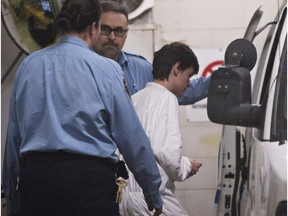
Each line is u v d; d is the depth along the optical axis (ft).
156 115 20.11
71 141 16.90
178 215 20.53
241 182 23.86
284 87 18.04
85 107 17.02
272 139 17.49
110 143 17.33
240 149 24.45
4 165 18.92
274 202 14.85
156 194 18.26
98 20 18.35
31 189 17.07
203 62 33.47
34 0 27.99
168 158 19.47
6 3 28.02
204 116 33.60
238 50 20.47
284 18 20.95
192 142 33.76
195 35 33.42
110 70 17.49
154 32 33.27
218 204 24.21
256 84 25.29
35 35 28.30
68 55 17.56
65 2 18.26
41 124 17.25
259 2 33.19
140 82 25.88
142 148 17.60
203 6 33.37
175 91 21.86
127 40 33.24
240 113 18.71
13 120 18.10
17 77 17.95
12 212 19.17
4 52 31.45
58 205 16.89
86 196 16.84
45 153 17.06
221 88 18.92
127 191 20.30
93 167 16.94
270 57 21.72
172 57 21.48
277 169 15.10
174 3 33.24
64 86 17.24
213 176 33.78
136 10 32.96
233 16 33.37
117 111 17.30
